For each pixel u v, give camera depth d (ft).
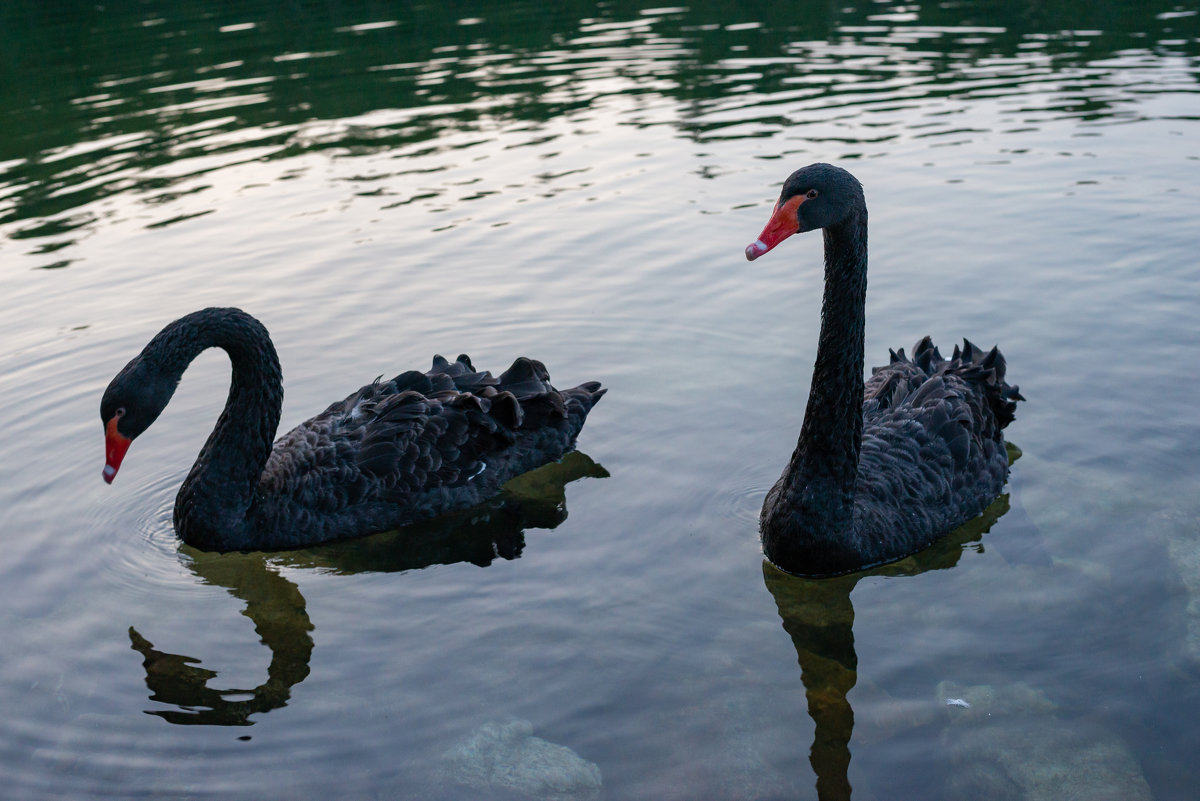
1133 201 32.68
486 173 37.27
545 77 49.19
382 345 26.58
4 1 67.87
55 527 20.38
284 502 20.43
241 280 29.89
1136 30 54.13
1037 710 14.74
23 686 16.07
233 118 44.04
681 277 29.66
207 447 20.26
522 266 30.48
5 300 29.04
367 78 49.65
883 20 59.21
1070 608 16.89
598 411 23.91
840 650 16.35
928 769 13.91
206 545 20.06
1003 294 27.50
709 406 23.76
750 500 20.48
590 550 19.36
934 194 34.06
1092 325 25.71
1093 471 20.48
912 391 21.31
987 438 20.63
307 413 23.79
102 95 47.60
